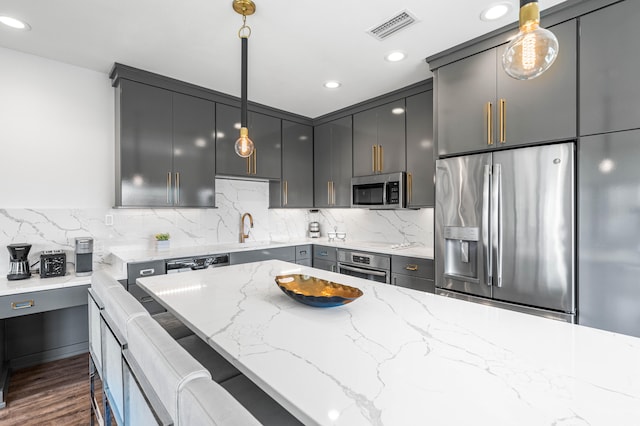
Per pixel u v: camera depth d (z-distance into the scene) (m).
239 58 2.55
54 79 2.62
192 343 1.52
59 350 2.71
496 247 2.15
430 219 3.46
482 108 2.27
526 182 2.04
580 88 1.86
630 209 1.70
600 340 1.02
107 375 1.28
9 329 2.50
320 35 2.23
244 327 1.15
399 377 0.80
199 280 1.86
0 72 2.41
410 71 2.82
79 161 2.74
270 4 1.89
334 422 0.63
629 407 0.67
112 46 2.38
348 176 3.80
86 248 2.52
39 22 2.07
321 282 1.65
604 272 1.78
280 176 3.91
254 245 3.61
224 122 3.36
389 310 1.32
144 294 2.65
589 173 1.83
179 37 2.25
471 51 2.32
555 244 1.93
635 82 1.69
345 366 0.86
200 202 3.15
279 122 3.91
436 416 0.65
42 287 2.18
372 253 3.34
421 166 3.08
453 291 2.41
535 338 1.04
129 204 2.71
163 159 2.91
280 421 0.97
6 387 2.23
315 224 4.57
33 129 2.54
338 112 3.92
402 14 2.00
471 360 0.89
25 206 2.52
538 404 0.69
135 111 2.75
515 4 1.91
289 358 0.91
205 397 0.56
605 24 1.78
